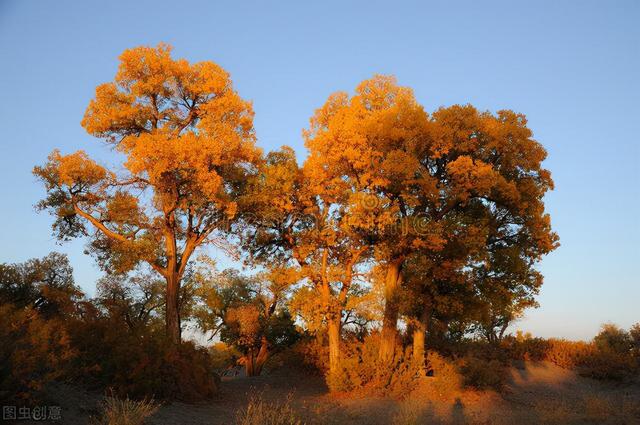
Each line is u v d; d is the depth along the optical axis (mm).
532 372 28453
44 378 11000
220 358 39594
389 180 23141
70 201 24000
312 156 24016
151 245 23875
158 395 15711
